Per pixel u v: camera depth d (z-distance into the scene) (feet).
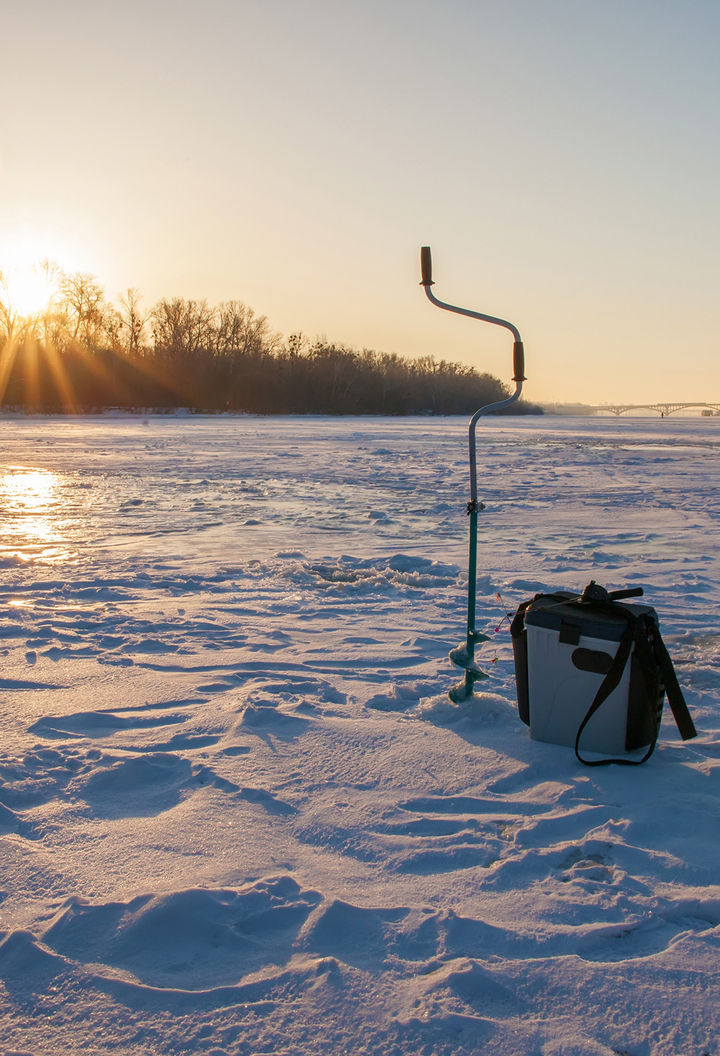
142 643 18.74
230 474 69.62
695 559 30.89
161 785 11.41
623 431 215.92
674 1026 6.84
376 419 297.12
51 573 27.25
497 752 12.55
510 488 60.34
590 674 12.38
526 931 8.04
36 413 267.59
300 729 13.39
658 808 10.68
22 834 9.92
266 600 23.67
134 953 7.70
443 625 20.97
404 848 9.67
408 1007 7.00
